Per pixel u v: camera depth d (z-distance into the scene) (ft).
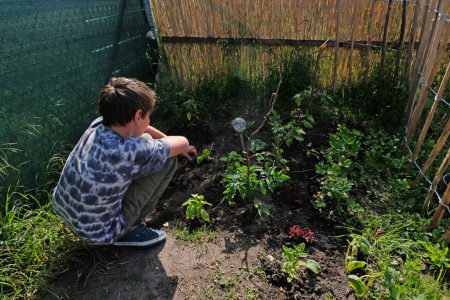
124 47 13.66
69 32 10.36
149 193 7.55
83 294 7.31
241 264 7.87
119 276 7.66
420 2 11.28
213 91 14.06
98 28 11.82
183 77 15.01
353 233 8.43
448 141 11.23
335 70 13.38
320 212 9.24
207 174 10.61
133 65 14.37
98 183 6.45
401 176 10.35
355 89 13.61
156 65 15.83
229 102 13.99
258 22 13.38
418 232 8.57
